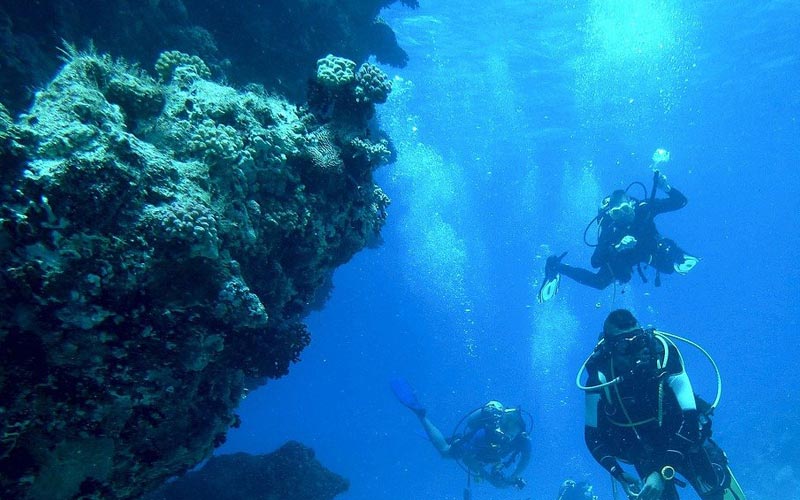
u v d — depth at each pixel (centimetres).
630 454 405
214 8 672
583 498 1118
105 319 249
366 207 440
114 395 262
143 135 314
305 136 373
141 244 248
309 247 382
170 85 352
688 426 376
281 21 715
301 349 364
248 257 331
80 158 230
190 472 671
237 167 310
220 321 291
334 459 3152
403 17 1995
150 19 568
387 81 406
